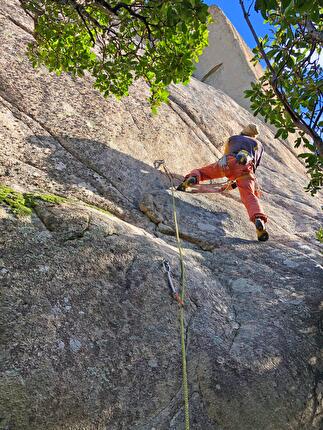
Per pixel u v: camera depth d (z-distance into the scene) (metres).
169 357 3.12
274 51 3.17
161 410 2.90
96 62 4.51
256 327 3.64
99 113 5.60
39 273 3.17
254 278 4.28
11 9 6.23
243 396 3.08
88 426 2.68
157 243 4.02
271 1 2.54
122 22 3.86
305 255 4.91
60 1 3.79
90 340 2.99
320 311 4.00
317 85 3.22
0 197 3.58
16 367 2.67
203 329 3.41
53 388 2.69
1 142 4.45
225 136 7.38
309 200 6.95
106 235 3.71
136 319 3.24
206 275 4.07
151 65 4.29
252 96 3.87
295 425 3.13
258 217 4.95
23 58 5.57
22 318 2.89
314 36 2.98
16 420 2.53
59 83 5.64
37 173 4.39
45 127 4.97
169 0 2.91
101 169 4.91
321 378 3.48
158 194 4.99
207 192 5.51
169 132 6.22
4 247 3.21
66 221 3.61
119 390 2.86
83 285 3.25
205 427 2.93
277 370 3.30
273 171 7.57
